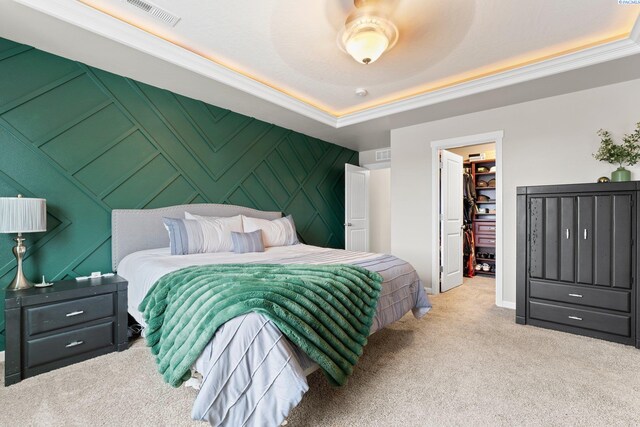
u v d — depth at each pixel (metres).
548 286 2.76
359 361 2.13
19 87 2.29
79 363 2.10
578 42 2.51
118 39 2.23
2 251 2.21
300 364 1.36
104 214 2.71
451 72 3.03
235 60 2.81
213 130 3.56
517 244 2.93
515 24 2.25
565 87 3.02
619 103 2.91
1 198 1.97
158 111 3.08
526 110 3.40
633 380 1.87
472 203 5.28
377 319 2.03
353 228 5.29
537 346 2.38
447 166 4.29
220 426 1.16
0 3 1.84
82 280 2.40
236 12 2.14
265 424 1.18
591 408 1.60
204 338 1.29
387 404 1.63
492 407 1.61
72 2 1.99
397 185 4.43
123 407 1.61
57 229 2.46
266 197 4.17
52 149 2.43
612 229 2.48
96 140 2.67
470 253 5.21
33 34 2.17
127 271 2.50
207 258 2.53
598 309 2.53
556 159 3.23
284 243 3.59
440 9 2.08
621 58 2.45
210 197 3.53
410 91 3.51
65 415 1.54
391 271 2.37
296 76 3.13
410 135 4.31
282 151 4.40
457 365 2.07
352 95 3.62
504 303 3.49
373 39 2.07
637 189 2.39
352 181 5.31
